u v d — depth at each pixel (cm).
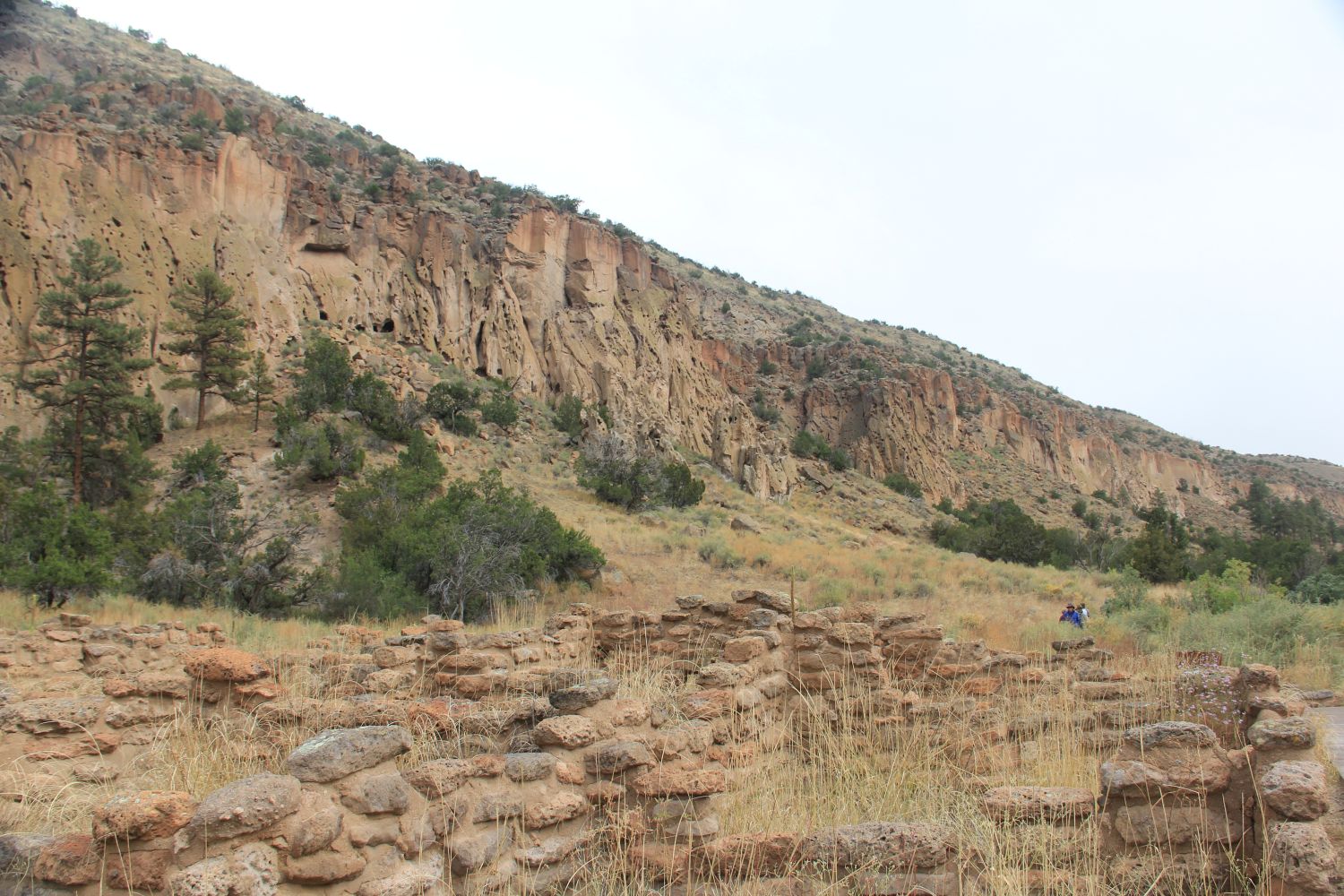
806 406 11975
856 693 931
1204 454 18888
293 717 762
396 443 5553
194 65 12344
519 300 8575
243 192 6994
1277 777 464
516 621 2705
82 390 4356
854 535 6544
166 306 6097
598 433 6656
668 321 10100
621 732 654
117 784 744
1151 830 508
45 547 2756
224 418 5700
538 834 554
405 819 480
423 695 1016
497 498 3847
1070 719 911
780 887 502
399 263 7906
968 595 3762
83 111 7881
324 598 2942
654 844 565
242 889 392
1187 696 870
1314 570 5694
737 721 798
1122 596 3309
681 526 5334
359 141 11231
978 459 13100
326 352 5603
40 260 5759
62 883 402
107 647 1212
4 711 787
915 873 490
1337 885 424
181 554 3048
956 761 848
